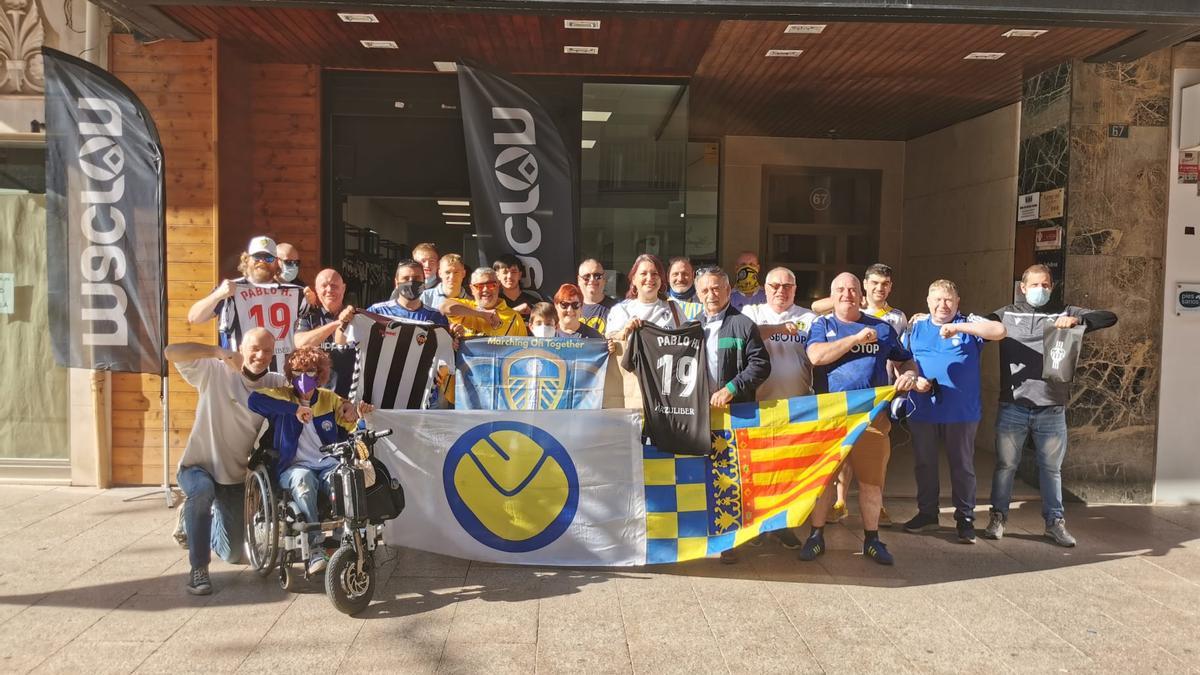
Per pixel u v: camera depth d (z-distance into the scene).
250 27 6.64
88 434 7.18
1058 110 7.30
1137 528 6.48
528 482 5.40
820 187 11.91
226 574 5.20
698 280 5.49
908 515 6.75
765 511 5.30
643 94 8.20
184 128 7.04
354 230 8.08
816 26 6.50
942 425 6.21
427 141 8.03
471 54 7.45
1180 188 7.20
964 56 7.20
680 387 5.33
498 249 7.18
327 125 7.96
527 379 5.68
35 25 6.98
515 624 4.50
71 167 6.35
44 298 7.38
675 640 4.33
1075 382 7.19
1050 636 4.45
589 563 5.35
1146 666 4.12
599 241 8.30
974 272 9.83
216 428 4.96
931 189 11.02
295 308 6.00
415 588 5.01
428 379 5.72
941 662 4.14
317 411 5.14
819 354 5.43
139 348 6.41
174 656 4.07
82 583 5.01
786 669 4.04
